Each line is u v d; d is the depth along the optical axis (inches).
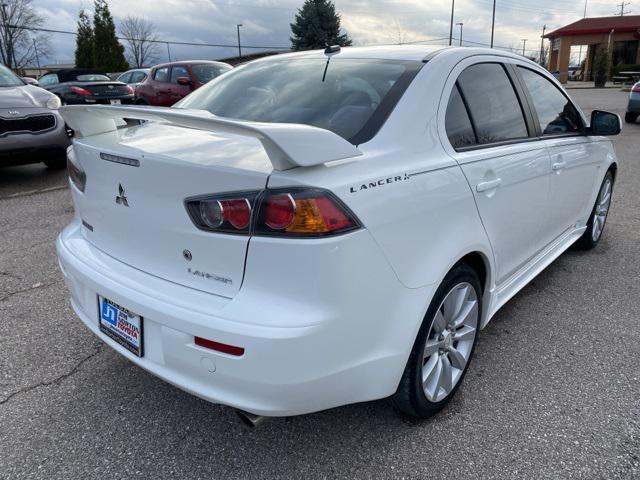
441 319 90.2
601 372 108.3
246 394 69.7
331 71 101.4
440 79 93.9
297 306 67.3
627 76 1520.7
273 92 101.7
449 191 85.5
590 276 158.6
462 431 90.9
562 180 133.3
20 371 106.6
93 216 90.1
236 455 85.4
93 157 85.2
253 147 75.8
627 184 274.2
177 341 72.1
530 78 127.3
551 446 87.2
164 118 73.0
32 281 149.2
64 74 518.3
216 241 69.7
